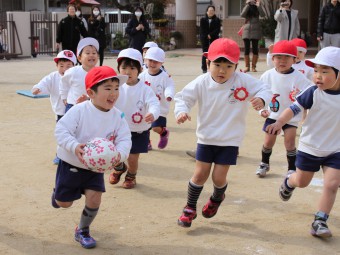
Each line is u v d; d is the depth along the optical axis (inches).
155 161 286.7
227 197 229.6
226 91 189.3
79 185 177.9
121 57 232.4
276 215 209.0
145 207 217.3
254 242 183.0
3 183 246.8
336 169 185.8
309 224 199.8
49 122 386.9
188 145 323.0
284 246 179.9
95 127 176.9
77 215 207.9
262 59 889.5
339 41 605.0
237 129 190.9
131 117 232.5
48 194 232.5
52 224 198.7
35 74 709.3
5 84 601.6
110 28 1240.8
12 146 316.2
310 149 189.3
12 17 986.1
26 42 1004.6
